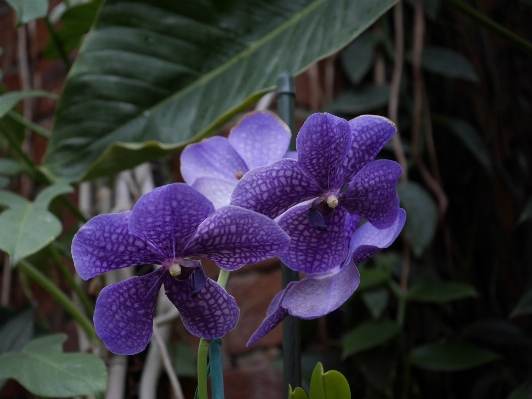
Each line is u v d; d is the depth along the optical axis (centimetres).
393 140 73
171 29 59
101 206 66
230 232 37
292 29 58
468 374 73
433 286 68
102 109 58
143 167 68
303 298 39
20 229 52
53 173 58
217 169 43
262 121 44
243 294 71
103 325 36
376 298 66
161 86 59
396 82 74
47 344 54
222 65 59
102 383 50
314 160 38
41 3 57
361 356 66
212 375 41
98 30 59
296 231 40
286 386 43
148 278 37
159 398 58
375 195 39
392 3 55
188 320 38
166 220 36
